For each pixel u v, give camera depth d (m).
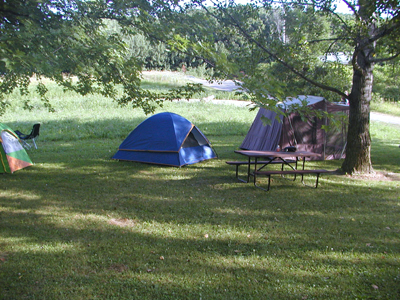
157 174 8.59
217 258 4.27
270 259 4.25
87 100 22.81
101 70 4.88
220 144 13.76
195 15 5.36
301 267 4.07
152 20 5.00
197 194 6.98
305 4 8.06
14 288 3.54
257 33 7.40
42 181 7.72
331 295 3.51
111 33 5.52
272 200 6.70
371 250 4.57
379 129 19.28
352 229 5.29
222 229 5.19
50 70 3.85
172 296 3.46
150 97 6.02
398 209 6.31
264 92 3.58
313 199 6.82
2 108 8.47
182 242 4.72
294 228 5.29
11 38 3.61
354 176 8.88
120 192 7.02
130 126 16.33
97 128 15.70
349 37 8.31
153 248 4.52
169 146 9.59
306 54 8.36
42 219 5.45
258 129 12.12
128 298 3.41
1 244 4.54
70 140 13.90
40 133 14.31
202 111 21.41
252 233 5.07
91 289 3.54
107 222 5.39
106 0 4.84
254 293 3.53
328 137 11.34
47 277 3.76
